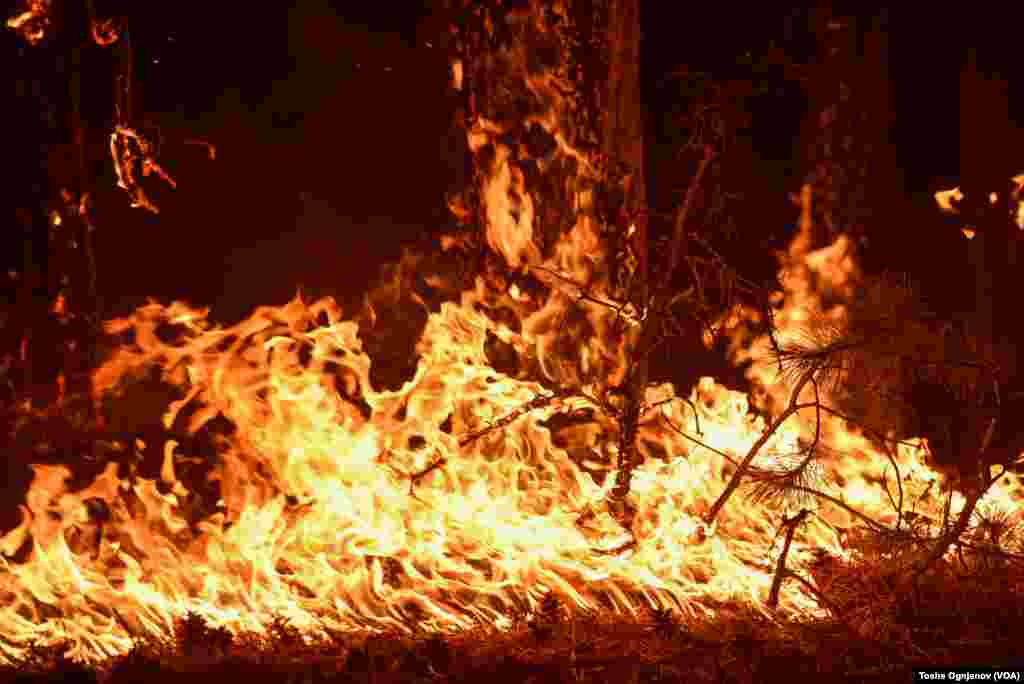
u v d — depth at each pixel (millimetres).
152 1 15258
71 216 8367
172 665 5277
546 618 5805
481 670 5141
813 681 5004
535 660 5242
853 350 6242
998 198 13594
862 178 13258
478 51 7777
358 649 5371
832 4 13422
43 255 8258
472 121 7805
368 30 15266
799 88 14602
